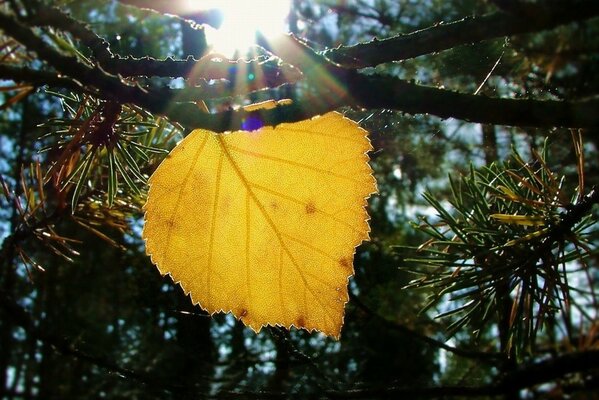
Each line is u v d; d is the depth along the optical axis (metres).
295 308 0.14
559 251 0.17
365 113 0.17
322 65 0.08
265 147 0.13
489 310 0.18
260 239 0.14
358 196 0.13
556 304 0.19
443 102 0.08
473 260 0.18
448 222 0.18
